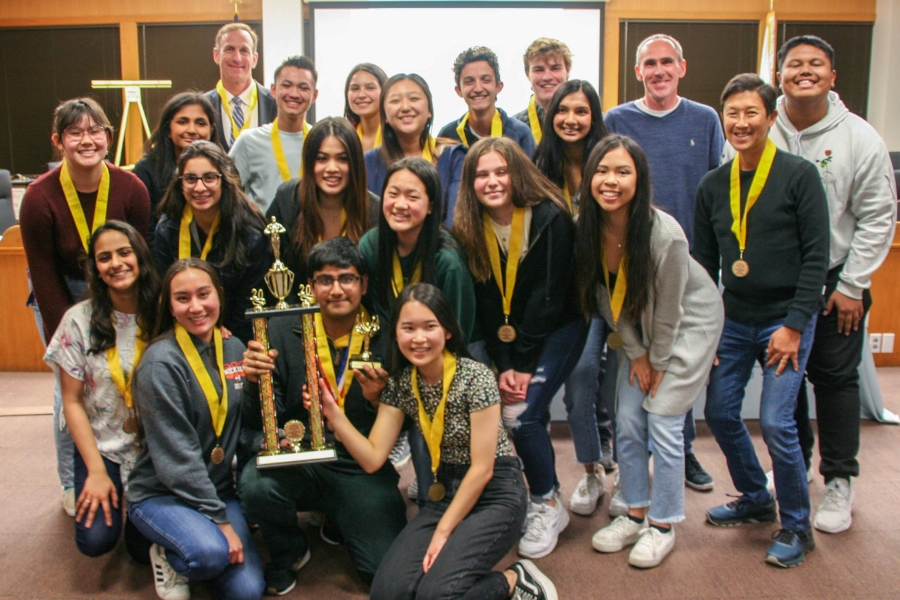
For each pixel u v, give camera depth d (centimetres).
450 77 630
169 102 253
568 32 631
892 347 411
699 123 278
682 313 201
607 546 210
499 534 179
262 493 186
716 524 226
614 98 642
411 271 203
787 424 202
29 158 672
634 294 194
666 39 276
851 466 222
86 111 221
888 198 217
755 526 225
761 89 200
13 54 662
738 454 220
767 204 204
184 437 188
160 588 189
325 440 204
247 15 641
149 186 255
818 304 203
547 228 199
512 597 181
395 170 192
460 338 187
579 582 194
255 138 280
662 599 186
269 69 622
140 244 204
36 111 666
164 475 186
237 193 219
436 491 191
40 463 282
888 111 648
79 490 210
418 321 179
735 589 190
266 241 225
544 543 208
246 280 224
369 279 208
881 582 191
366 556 192
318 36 626
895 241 403
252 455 200
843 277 219
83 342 207
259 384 190
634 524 213
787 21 645
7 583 197
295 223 224
